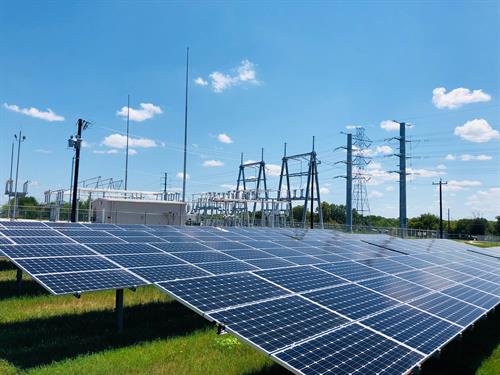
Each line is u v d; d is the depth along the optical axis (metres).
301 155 64.06
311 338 7.59
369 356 7.18
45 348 10.21
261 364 10.23
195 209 55.50
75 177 32.56
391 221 141.75
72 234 15.78
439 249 28.77
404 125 70.44
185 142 52.19
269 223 58.03
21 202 61.44
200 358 10.33
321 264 15.04
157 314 14.41
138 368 9.26
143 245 15.35
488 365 11.80
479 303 12.79
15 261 11.07
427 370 11.09
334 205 146.25
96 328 12.25
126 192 46.12
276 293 10.20
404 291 12.30
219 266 12.87
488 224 125.25
